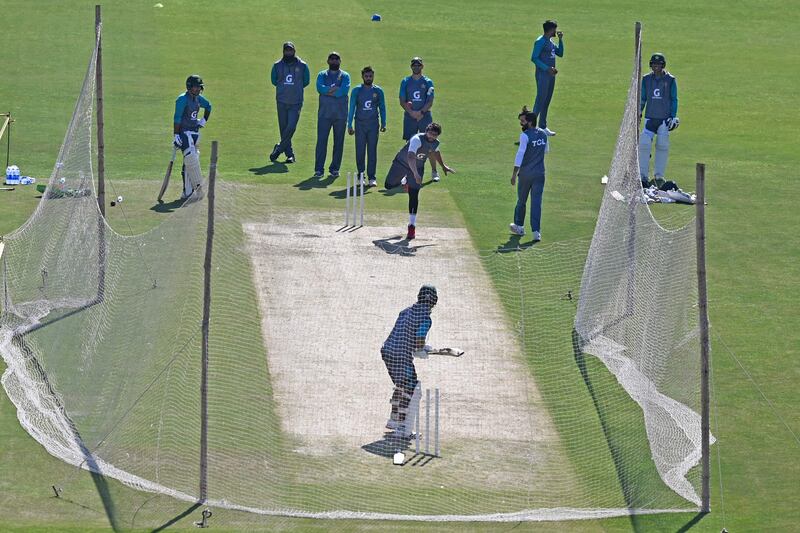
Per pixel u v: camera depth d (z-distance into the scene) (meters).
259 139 114.75
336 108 101.69
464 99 133.50
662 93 100.50
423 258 84.44
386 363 60.97
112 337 68.88
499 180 104.31
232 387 65.06
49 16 163.25
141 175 101.62
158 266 75.12
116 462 57.91
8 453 58.16
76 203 75.06
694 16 187.62
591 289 72.44
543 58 115.81
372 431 61.34
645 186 101.44
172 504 54.50
